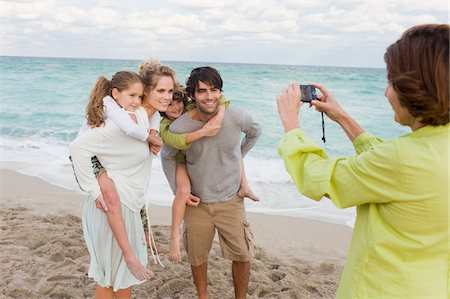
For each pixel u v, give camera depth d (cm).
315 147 180
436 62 147
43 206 667
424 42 149
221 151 341
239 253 363
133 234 314
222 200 353
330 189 170
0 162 952
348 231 600
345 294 176
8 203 676
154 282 445
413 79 150
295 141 182
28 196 714
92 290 426
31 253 498
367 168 162
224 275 464
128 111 307
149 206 682
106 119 298
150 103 317
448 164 152
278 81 2722
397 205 159
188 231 362
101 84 303
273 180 853
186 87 330
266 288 441
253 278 460
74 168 300
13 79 2627
